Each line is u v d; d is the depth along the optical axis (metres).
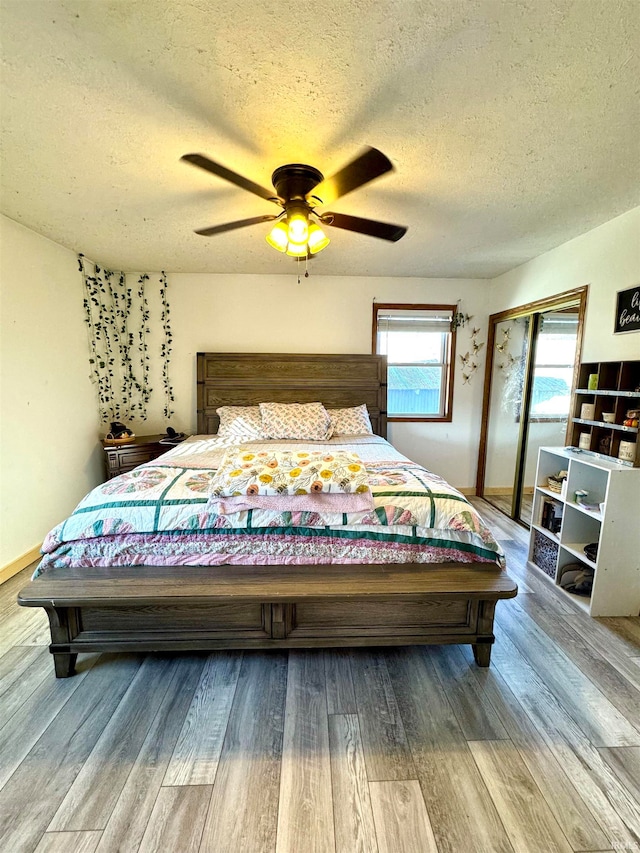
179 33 1.12
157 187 2.04
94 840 1.08
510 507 3.81
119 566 1.72
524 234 2.67
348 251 3.02
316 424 3.36
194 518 1.68
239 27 1.10
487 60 1.21
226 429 3.47
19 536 2.58
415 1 1.02
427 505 1.74
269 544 1.72
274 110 1.45
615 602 2.10
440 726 1.43
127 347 3.76
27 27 1.10
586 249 2.62
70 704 1.52
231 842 1.07
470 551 1.73
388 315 3.91
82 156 1.76
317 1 1.02
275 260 3.28
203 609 1.61
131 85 1.32
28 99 1.39
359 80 1.29
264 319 3.82
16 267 2.53
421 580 1.62
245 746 1.35
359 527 1.71
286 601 1.53
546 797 1.19
